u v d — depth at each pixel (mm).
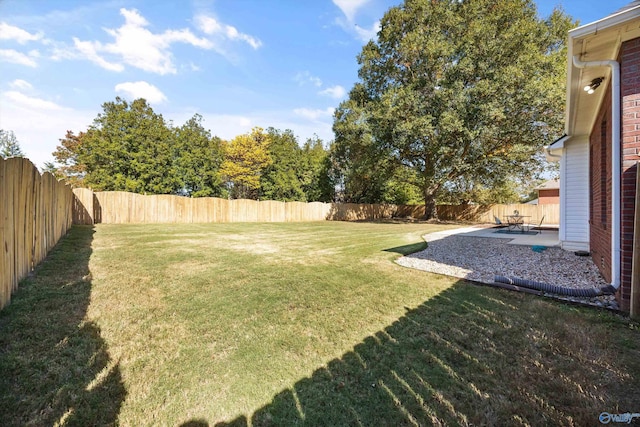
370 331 2678
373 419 1640
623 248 3047
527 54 14070
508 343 2418
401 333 2627
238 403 1764
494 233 11188
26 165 3895
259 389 1890
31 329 2514
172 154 20172
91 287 3713
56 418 1589
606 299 3404
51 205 6027
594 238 5324
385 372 2062
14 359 2068
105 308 3082
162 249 6668
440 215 23922
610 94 3840
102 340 2418
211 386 1907
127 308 3115
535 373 2010
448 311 3109
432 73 16188
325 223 18594
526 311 3070
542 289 3678
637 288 2830
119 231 10312
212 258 5785
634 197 2992
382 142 16562
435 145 15422
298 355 2283
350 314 3061
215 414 1676
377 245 7824
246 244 7895
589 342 2398
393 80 18500
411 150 17406
